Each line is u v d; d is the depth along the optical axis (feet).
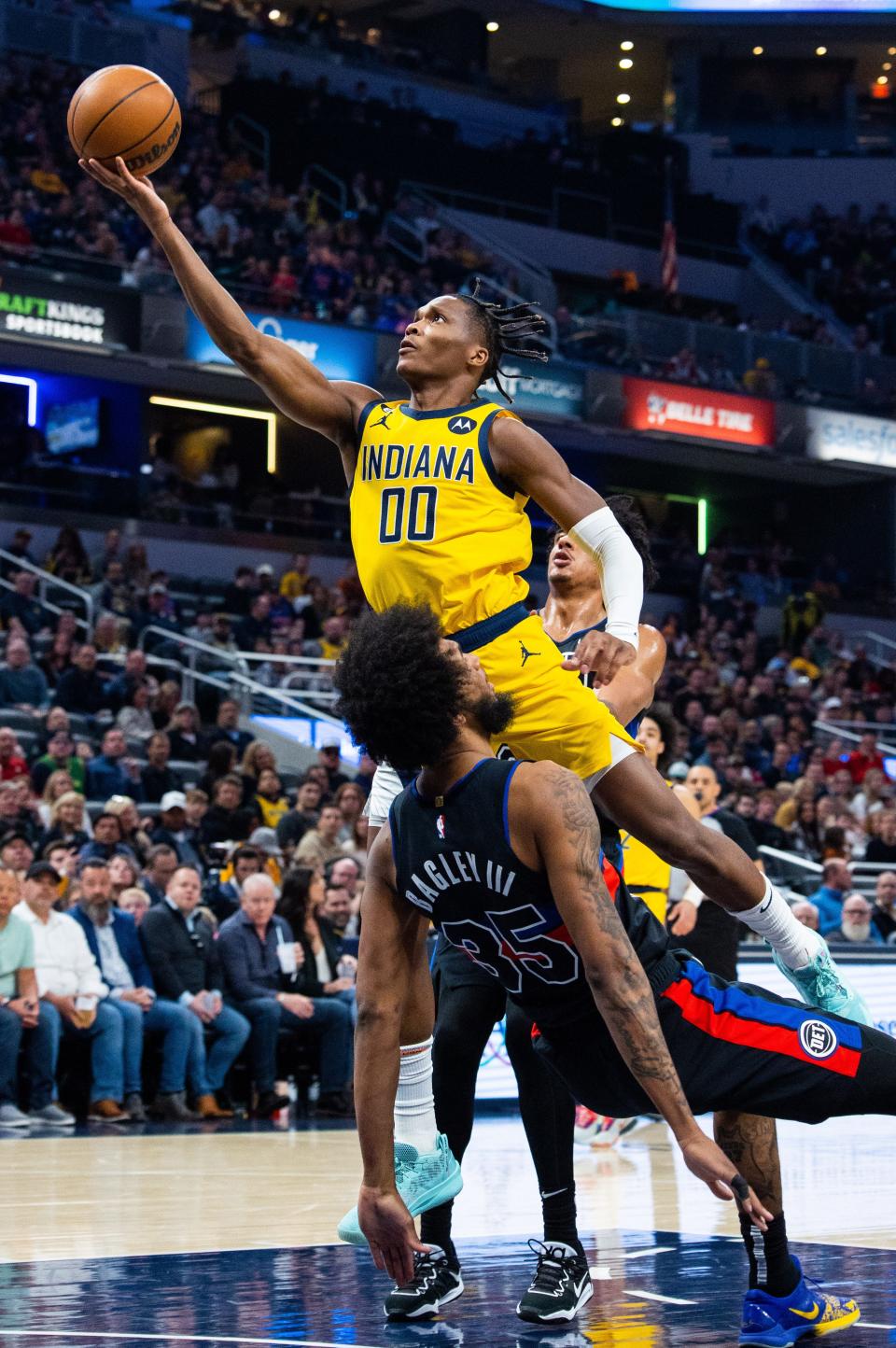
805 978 10.90
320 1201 16.38
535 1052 10.97
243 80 76.79
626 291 79.30
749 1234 9.87
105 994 25.86
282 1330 9.80
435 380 11.02
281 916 28.58
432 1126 10.92
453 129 83.41
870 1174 20.59
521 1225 15.06
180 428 67.10
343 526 64.44
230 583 57.26
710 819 20.49
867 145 97.19
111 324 56.29
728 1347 9.50
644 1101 9.31
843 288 87.20
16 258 54.75
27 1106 26.07
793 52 95.50
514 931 8.98
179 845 32.27
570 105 95.50
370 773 42.04
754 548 79.15
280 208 69.46
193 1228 14.39
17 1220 14.78
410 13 93.81
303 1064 29.09
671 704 57.47
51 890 25.76
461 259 73.67
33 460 60.90
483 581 10.47
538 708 10.32
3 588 49.44
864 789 51.70
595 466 76.18
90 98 11.04
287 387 11.25
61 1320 10.05
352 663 8.83
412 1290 10.34
